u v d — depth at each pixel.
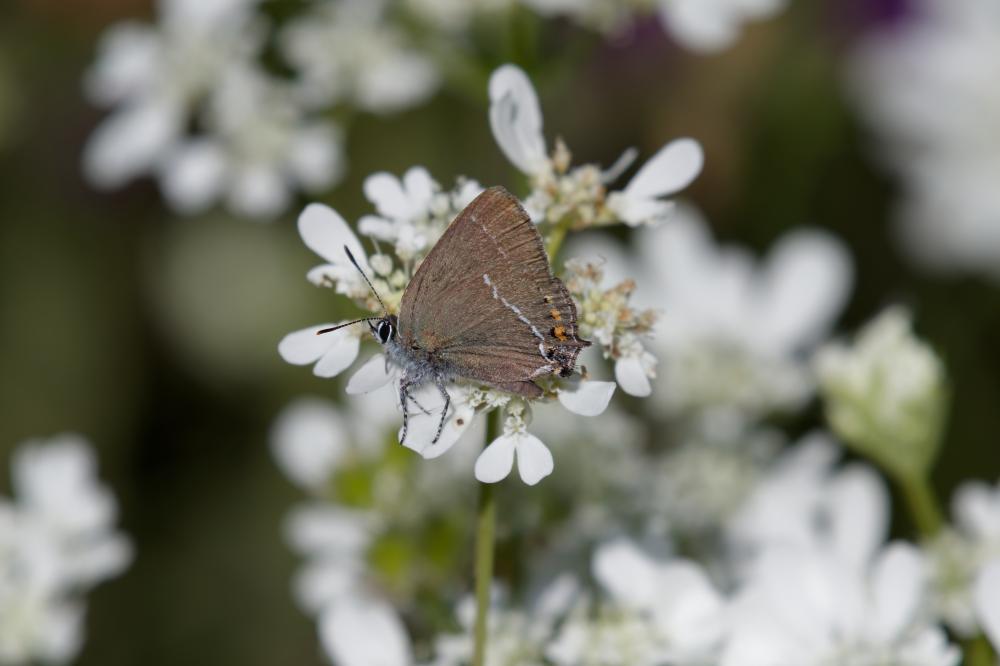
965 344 0.39
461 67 0.35
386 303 0.28
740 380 0.36
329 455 0.34
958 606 0.30
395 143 0.39
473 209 0.27
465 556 0.32
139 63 0.37
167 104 0.37
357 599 0.31
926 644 0.29
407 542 0.32
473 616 0.30
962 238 0.39
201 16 0.37
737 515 0.33
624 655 0.30
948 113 0.39
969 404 0.39
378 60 0.36
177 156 0.37
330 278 0.28
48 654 0.32
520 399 0.27
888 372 0.31
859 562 0.31
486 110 0.36
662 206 0.28
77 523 0.33
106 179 0.37
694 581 0.30
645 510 0.32
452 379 0.28
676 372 0.36
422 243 0.28
